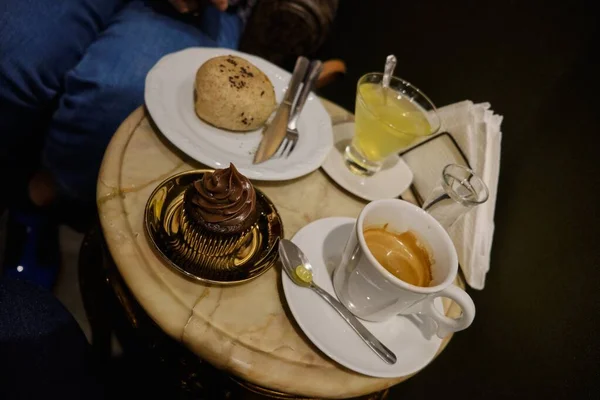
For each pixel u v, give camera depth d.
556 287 0.63
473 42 0.96
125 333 0.92
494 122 0.77
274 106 0.77
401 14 1.22
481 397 0.69
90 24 1.01
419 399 0.83
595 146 0.64
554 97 0.74
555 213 0.68
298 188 0.73
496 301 0.74
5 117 0.96
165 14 1.07
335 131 0.85
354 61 1.43
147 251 0.57
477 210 0.71
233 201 0.56
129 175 0.64
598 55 0.68
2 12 0.89
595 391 0.52
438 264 0.53
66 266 1.14
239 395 0.65
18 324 0.62
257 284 0.58
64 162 1.02
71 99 0.94
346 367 0.53
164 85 0.74
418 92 0.79
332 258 0.62
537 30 0.80
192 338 0.52
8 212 1.12
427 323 0.60
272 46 1.32
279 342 0.54
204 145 0.69
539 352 0.62
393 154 0.80
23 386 0.56
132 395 0.93
